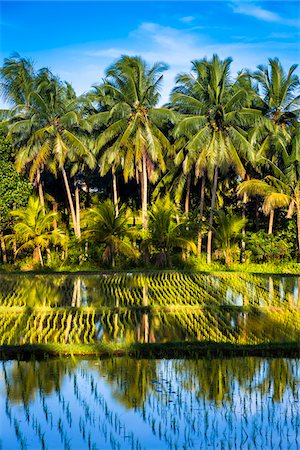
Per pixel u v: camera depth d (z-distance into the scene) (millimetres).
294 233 41250
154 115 37500
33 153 37719
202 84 37656
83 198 47031
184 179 40031
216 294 26344
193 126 36656
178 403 11406
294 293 26859
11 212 37594
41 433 9914
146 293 26594
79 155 38250
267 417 10672
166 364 14133
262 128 38406
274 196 36438
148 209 43781
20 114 38750
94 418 10609
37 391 12094
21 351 14992
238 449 9297
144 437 9766
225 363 14234
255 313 20953
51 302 23844
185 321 19484
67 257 38469
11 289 27922
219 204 45094
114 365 14055
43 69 37156
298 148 36750
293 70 37656
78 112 38875
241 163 37688
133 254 37062
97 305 23031
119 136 37875
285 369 13734
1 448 9312
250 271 37438
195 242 42219
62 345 15273
